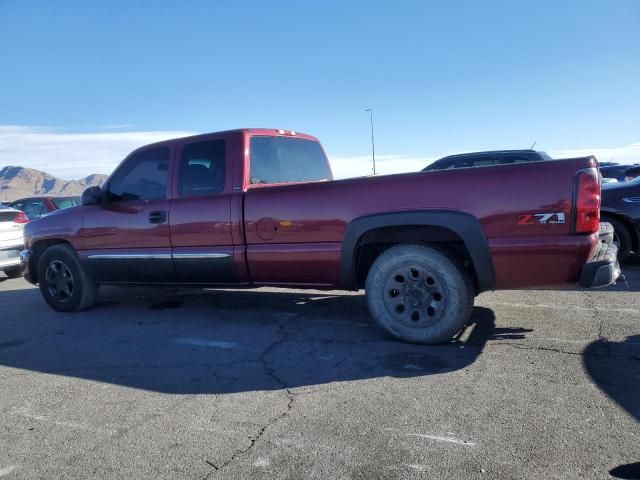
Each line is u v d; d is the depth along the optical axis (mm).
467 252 4375
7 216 9297
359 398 3387
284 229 4762
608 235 4629
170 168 5492
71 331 5461
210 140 5316
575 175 3756
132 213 5637
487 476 2471
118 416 3318
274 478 2541
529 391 3371
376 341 4555
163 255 5426
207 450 2842
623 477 2426
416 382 3604
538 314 5191
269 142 5602
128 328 5445
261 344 4648
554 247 3818
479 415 3072
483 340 4441
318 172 6469
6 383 4008
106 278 6020
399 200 4246
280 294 6766
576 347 4156
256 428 3057
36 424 3270
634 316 4984
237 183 5078
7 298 7672
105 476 2648
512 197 3900
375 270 4469
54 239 6316
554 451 2656
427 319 4332
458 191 4055
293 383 3709
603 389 3355
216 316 5742
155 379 3936
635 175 8586
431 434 2877
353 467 2598
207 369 4090
